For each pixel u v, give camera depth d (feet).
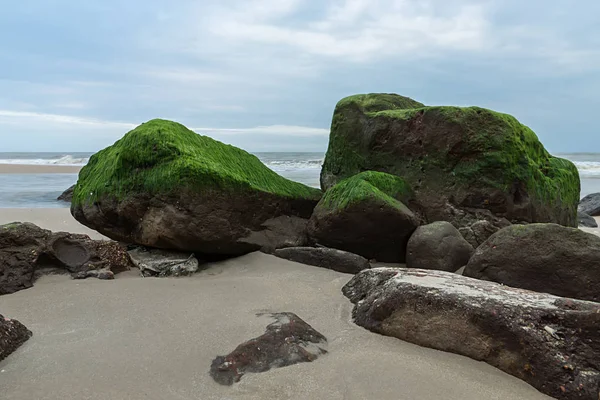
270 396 8.64
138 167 18.02
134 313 12.51
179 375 9.32
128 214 18.19
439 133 20.63
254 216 19.31
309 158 150.51
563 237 14.17
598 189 61.36
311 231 19.83
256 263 18.10
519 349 9.41
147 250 18.76
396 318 11.20
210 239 17.65
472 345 10.04
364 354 10.25
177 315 12.33
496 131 19.86
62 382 8.89
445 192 20.52
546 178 21.54
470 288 11.12
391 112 22.43
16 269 14.92
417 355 10.27
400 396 8.69
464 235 19.88
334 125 24.95
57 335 11.00
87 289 14.44
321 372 9.45
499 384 9.16
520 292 10.91
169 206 17.12
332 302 13.67
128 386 8.84
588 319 9.29
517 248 14.64
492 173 19.77
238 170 19.70
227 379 9.17
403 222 18.17
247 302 13.41
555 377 8.86
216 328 11.37
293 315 12.00
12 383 8.82
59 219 31.24
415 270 13.70
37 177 74.59
